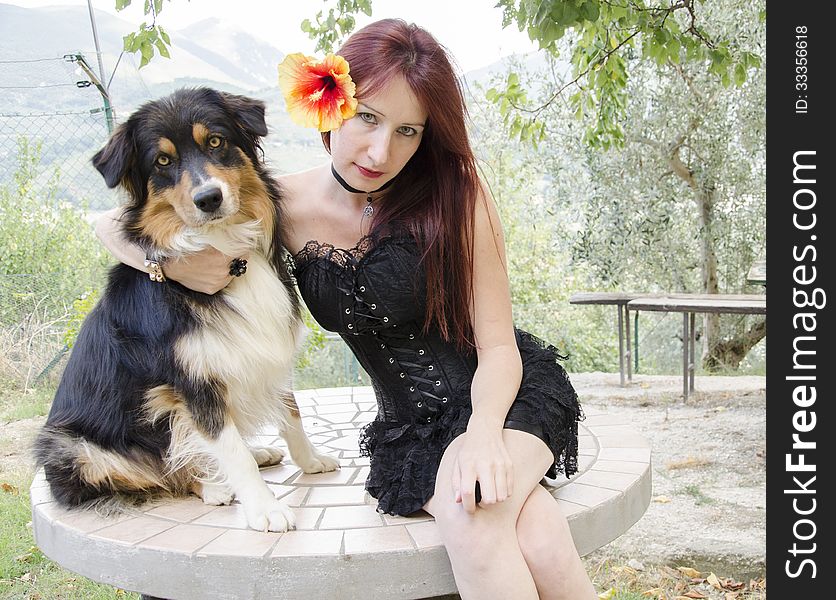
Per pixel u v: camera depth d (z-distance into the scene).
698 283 7.78
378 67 1.80
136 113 2.04
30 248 6.52
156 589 1.78
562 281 8.17
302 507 2.04
